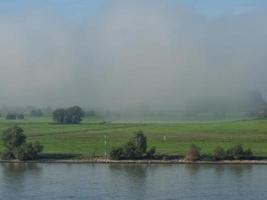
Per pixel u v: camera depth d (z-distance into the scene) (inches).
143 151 7145.7
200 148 7470.5
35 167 6806.1
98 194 5251.0
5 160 7214.6
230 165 6825.8
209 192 5285.4
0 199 5078.7
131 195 5201.8
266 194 5191.9
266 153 7327.8
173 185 5620.1
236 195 5157.5
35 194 5260.8
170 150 7613.2
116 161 7116.1
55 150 7800.2
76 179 5974.4
